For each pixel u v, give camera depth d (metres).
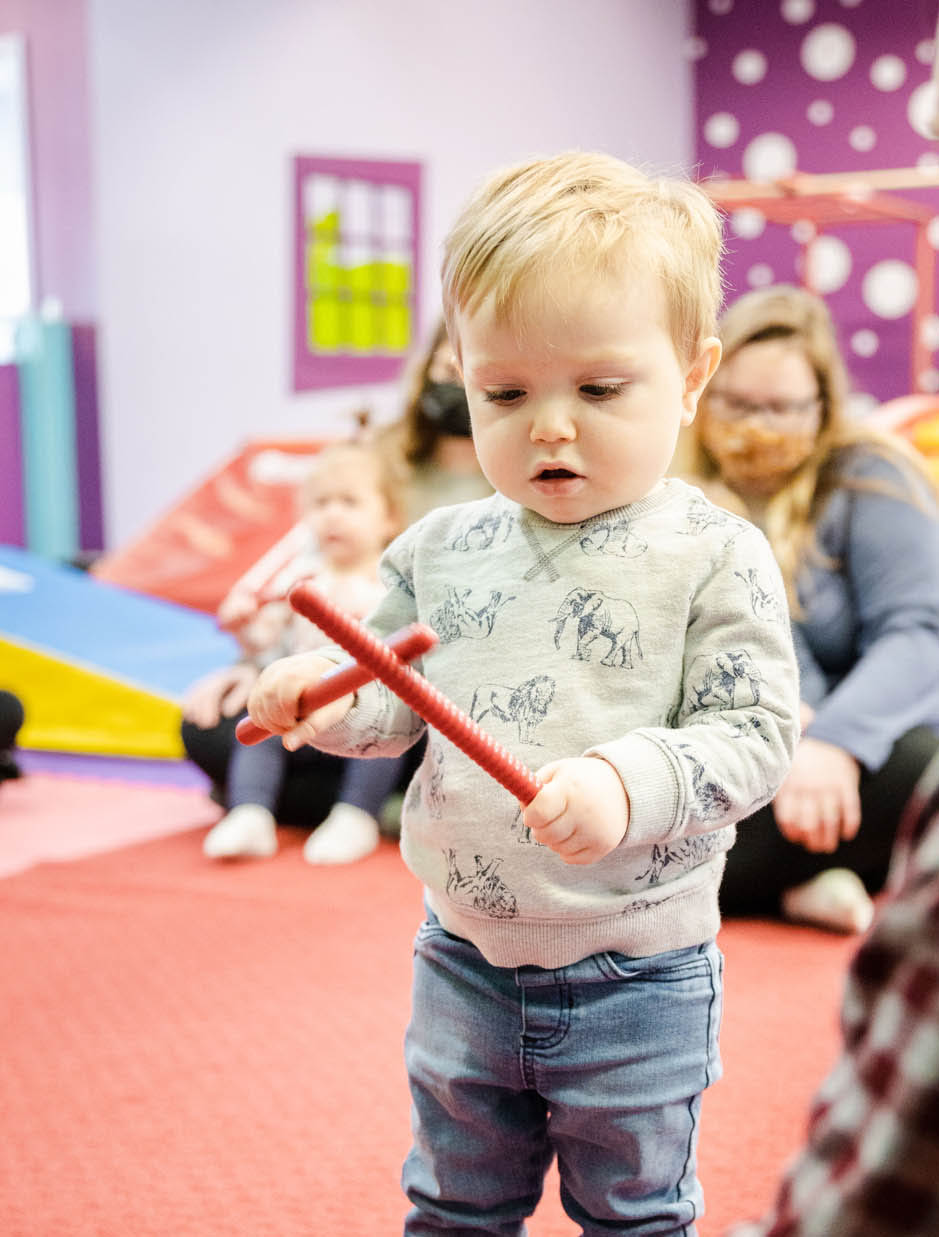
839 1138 0.39
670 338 0.73
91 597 2.80
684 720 0.74
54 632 2.68
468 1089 0.77
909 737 1.69
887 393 4.81
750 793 0.71
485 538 0.80
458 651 0.77
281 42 4.02
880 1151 0.36
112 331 3.80
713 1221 1.01
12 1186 1.08
